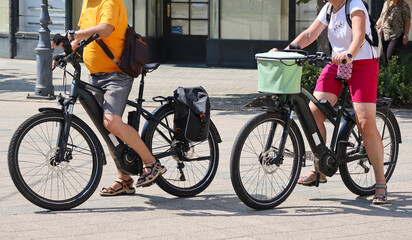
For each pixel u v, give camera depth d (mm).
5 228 5473
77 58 6043
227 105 13406
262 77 5957
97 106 6203
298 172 6391
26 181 6473
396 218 5926
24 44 21875
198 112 6449
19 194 6621
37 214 5930
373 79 6320
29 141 6777
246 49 20719
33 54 21844
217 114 12375
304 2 14688
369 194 6816
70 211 6055
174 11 22234
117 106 6137
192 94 6543
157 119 6516
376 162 6457
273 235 5367
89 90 6207
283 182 6336
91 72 6262
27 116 11641
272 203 6211
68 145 6238
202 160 6754
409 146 9297
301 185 7199
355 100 6359
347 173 6660
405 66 14109
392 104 13508
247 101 13953
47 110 6012
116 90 6148
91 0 6176
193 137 6457
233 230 5496
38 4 21781
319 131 6383
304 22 20188
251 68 20766
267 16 20438
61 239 5195
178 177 7027
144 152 6293
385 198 6430
